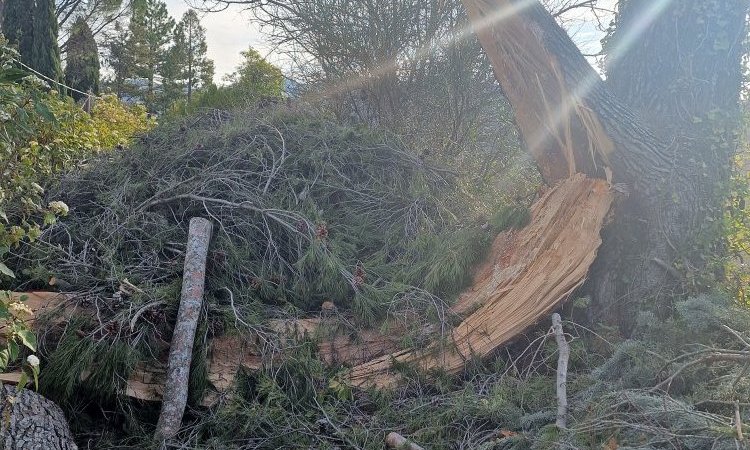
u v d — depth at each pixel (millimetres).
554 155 4602
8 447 2902
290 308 4148
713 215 4230
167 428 3293
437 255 4547
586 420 2826
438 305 4180
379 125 8914
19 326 2811
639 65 4469
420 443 3189
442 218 5289
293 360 3611
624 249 4301
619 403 2830
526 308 4012
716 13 4242
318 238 4477
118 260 4246
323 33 9188
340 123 7590
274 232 4742
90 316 3648
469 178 7051
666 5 4332
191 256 4074
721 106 4340
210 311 3893
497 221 4594
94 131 7012
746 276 4277
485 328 3998
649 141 4230
